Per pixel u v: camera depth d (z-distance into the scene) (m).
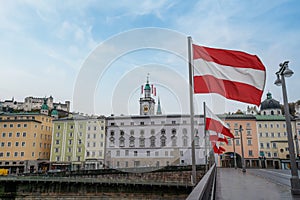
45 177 46.53
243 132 69.00
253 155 67.56
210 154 27.55
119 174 42.31
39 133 69.06
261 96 9.45
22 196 45.06
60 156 62.00
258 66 9.52
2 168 63.91
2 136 65.94
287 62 12.44
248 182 17.89
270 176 24.81
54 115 78.81
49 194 44.41
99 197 42.22
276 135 68.69
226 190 13.16
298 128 68.12
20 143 65.50
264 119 69.69
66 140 62.81
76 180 43.50
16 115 69.94
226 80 9.53
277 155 66.62
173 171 40.22
